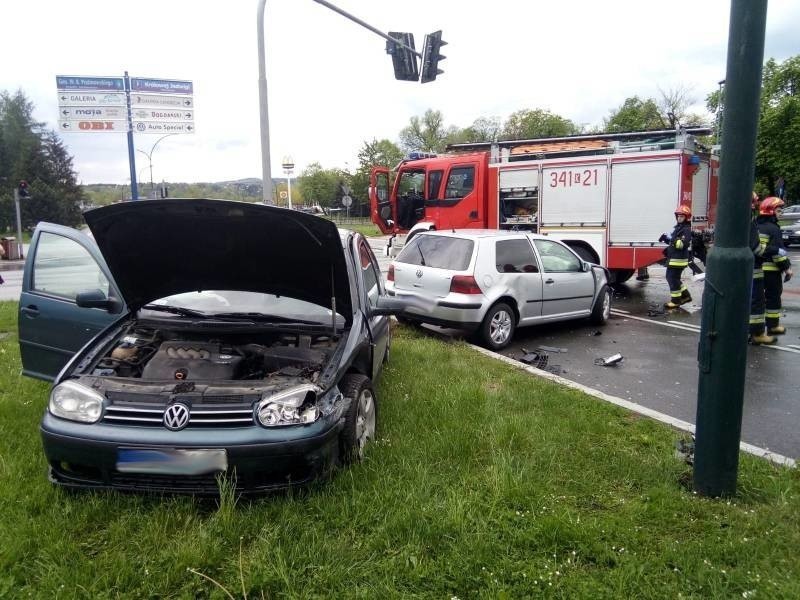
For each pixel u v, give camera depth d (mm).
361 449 4121
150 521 3211
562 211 12539
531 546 3172
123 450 3289
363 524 3311
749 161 3438
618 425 4945
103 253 4191
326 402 3598
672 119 40875
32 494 3520
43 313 5184
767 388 6273
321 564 2957
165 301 4668
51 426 3414
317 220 3830
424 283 8203
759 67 3359
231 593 2781
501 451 4176
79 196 68062
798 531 3314
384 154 57062
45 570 2895
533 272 8469
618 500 3650
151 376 3877
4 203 61625
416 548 3090
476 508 3473
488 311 7891
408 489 3650
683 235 10641
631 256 11781
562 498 3629
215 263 4387
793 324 9672
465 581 2873
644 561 3037
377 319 5605
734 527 3363
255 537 3197
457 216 13906
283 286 4520
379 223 15289
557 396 5590
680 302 10914
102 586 2811
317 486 3572
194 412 3354
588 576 2924
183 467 3283
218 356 4062
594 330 9406
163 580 2828
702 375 3680
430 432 4605
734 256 3500
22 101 68375
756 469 4035
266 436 3324
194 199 3738
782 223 27172
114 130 20516
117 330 4418
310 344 4367
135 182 20828
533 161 12812
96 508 3328
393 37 14070
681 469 4043
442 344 7801
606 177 11914
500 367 6777
